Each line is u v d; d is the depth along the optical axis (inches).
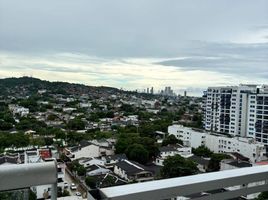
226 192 46.5
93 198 38.2
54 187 36.4
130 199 38.5
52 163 36.3
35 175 34.8
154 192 39.9
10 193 34.3
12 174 33.4
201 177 45.2
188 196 43.0
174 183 42.1
